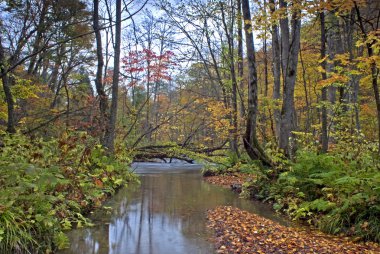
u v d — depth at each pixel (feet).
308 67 62.23
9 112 32.45
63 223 22.38
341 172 25.03
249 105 37.22
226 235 21.11
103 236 21.08
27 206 18.24
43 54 53.16
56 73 63.36
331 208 23.99
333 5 23.47
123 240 20.29
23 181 18.08
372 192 21.22
